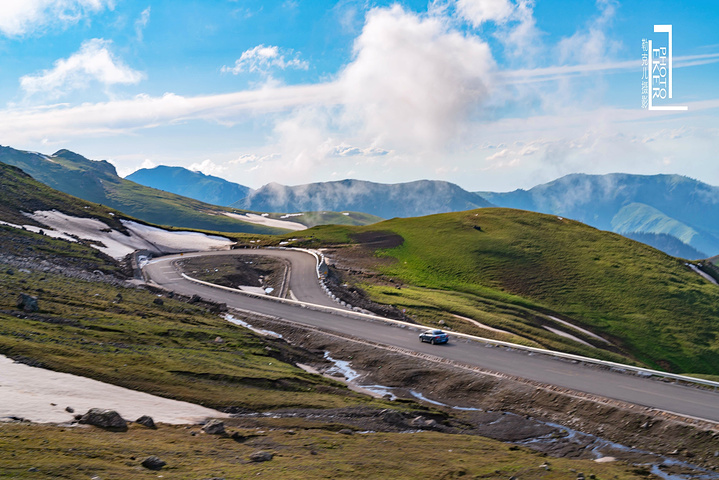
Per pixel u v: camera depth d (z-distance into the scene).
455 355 53.84
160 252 148.12
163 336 49.88
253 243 167.00
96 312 53.75
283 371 45.53
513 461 26.69
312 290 98.25
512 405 41.94
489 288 132.62
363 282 121.19
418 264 145.50
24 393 26.20
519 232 172.12
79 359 34.50
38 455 17.70
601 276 143.00
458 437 32.06
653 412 35.38
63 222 144.25
